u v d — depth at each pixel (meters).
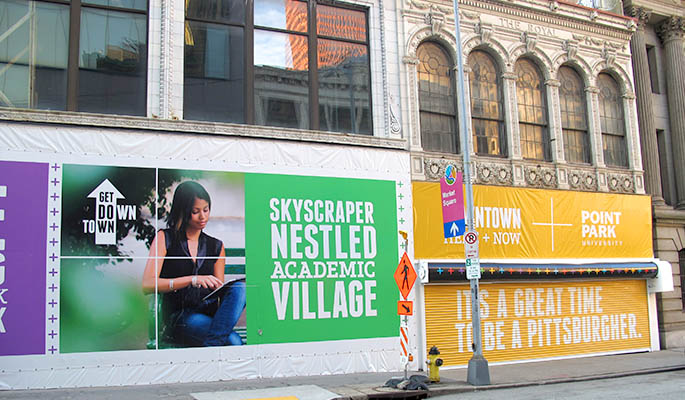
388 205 17.39
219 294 14.87
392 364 16.70
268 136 16.23
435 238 18.09
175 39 15.86
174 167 14.90
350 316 16.36
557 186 20.75
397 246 17.31
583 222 20.86
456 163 18.98
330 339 16.00
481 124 20.05
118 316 13.81
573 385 14.91
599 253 21.00
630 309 21.59
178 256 14.57
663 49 25.20
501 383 14.88
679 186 24.17
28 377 12.95
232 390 13.17
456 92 19.73
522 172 20.14
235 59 16.69
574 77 22.30
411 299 17.38
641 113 23.89
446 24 19.66
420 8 19.33
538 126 21.12
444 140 19.36
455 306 18.19
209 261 14.88
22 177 13.50
